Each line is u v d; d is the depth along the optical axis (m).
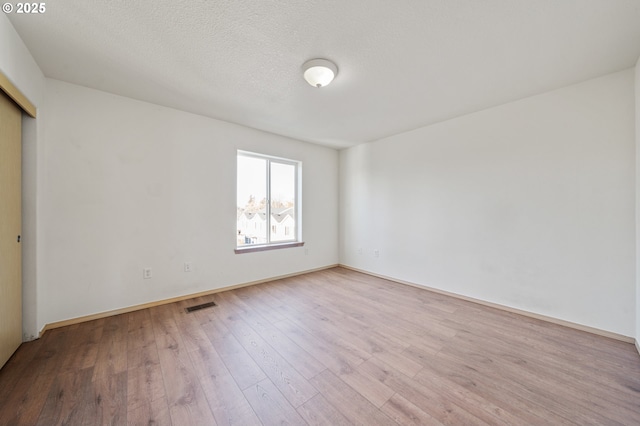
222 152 3.32
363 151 4.41
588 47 1.84
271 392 1.52
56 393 1.49
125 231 2.65
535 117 2.58
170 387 1.55
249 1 1.42
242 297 3.14
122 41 1.78
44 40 1.76
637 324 2.02
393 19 1.57
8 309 1.79
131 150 2.67
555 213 2.48
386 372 1.71
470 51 1.89
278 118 3.23
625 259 2.14
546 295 2.52
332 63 2.00
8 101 1.77
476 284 3.02
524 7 1.48
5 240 1.75
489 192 2.91
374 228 4.23
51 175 2.27
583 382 1.61
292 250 4.16
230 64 2.05
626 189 2.13
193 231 3.10
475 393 1.52
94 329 2.28
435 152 3.41
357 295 3.25
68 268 2.35
